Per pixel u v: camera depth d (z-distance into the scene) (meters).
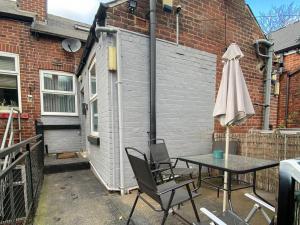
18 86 5.11
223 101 2.52
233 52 2.53
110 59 3.19
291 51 6.57
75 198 3.14
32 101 5.31
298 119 6.30
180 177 3.91
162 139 3.57
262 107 5.30
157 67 3.67
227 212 1.85
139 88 3.49
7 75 5.04
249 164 2.57
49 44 5.63
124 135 3.34
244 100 2.48
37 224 2.42
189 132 4.09
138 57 3.46
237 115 2.50
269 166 2.52
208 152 4.35
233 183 3.84
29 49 5.29
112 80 3.25
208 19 4.32
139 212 2.68
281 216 1.08
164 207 2.00
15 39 5.05
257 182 3.63
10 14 4.91
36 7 6.05
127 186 3.36
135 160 2.08
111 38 3.25
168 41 3.78
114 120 3.29
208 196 3.21
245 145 3.94
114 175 3.31
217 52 4.47
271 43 5.23
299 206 1.10
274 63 5.73
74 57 6.03
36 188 3.03
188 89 4.07
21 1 5.81
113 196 3.21
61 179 4.07
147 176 1.97
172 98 3.87
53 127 5.77
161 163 3.10
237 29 4.80
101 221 2.48
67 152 5.77
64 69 5.89
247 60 4.98
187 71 4.04
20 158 2.10
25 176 2.40
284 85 6.69
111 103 3.26
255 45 5.09
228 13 4.64
